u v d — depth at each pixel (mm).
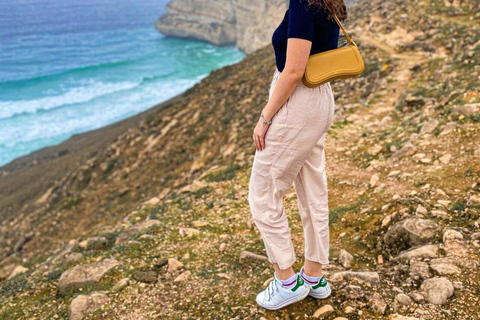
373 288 3564
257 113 17031
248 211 6531
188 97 29344
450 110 7867
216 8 130875
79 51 125312
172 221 6613
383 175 6477
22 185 38125
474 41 14703
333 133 9500
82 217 20266
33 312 4719
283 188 2998
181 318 3791
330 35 2609
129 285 4574
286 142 2775
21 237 22453
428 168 6020
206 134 19547
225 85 26453
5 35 155250
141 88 80438
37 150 50156
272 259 3207
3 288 5766
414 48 18156
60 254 6777
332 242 4926
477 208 4430
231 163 10219
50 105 68938
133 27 176500
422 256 3855
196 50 125562
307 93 2668
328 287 3451
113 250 5859
